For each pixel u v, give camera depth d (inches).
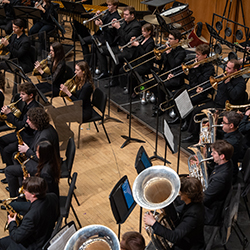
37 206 138.0
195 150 176.1
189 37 362.9
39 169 161.3
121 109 282.7
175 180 131.5
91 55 335.3
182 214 139.6
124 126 269.3
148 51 278.1
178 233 130.3
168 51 264.1
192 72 248.2
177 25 358.9
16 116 214.1
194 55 331.0
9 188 187.5
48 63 275.4
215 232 153.6
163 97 269.3
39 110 179.3
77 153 231.9
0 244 147.2
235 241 168.2
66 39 440.5
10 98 241.4
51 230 143.9
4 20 407.8
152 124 261.7
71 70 289.6
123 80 290.2
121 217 138.6
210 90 244.2
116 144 245.9
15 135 213.9
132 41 283.4
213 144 161.3
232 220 138.0
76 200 187.9
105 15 318.0
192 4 451.5
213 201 159.3
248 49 282.2
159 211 148.7
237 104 230.5
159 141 252.1
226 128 182.9
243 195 174.7
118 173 214.2
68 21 476.1
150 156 234.7
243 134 208.7
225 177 157.6
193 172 176.6
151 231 137.3
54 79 268.5
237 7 404.8
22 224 136.7
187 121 252.4
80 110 235.3
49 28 374.0
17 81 263.9
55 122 229.0
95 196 193.8
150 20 348.5
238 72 222.1
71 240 114.7
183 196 135.8
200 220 134.0
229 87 227.1
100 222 177.6
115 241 114.8
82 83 241.9
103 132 259.1
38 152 160.1
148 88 267.4
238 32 296.5
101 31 327.6
